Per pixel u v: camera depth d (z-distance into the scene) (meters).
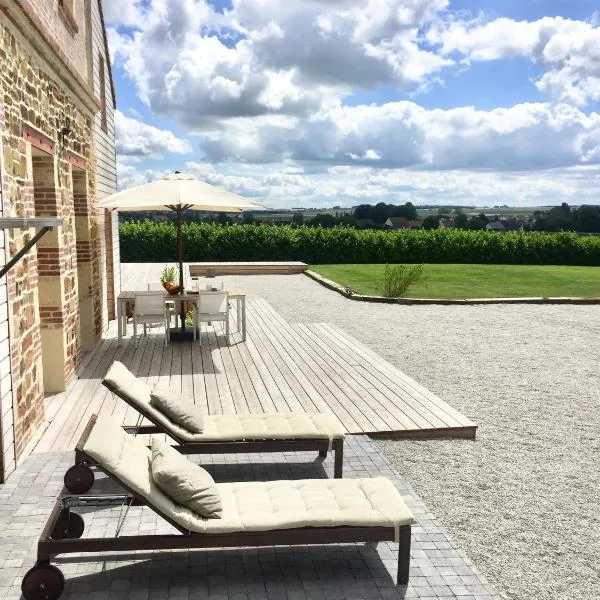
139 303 10.34
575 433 6.84
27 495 4.84
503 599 3.77
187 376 8.47
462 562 4.09
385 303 16.56
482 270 25.89
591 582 4.00
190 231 29.61
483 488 5.38
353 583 3.85
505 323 13.61
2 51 5.32
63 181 7.92
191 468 4.02
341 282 21.11
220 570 3.98
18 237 5.68
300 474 5.43
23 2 5.54
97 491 4.93
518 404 7.85
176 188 9.98
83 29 10.19
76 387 7.84
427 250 30.23
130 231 29.22
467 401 7.93
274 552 4.20
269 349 10.23
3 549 4.09
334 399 7.47
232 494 4.12
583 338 12.07
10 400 5.25
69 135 8.41
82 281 9.98
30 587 3.52
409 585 3.83
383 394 7.70
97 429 4.09
